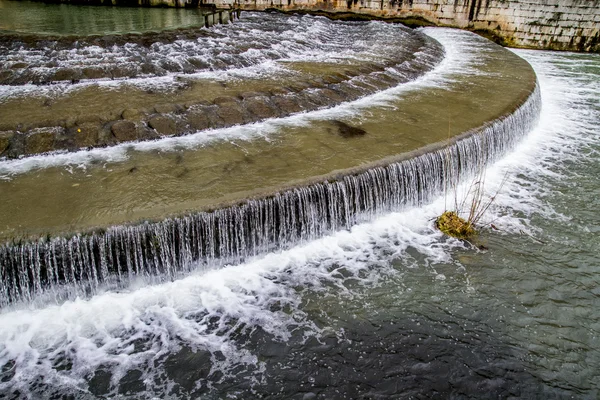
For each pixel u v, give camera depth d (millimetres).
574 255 6426
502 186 8031
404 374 4621
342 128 7801
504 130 8656
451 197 7547
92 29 12812
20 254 4785
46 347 4703
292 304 5375
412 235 6625
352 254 6191
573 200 7742
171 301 5305
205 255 5617
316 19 17312
